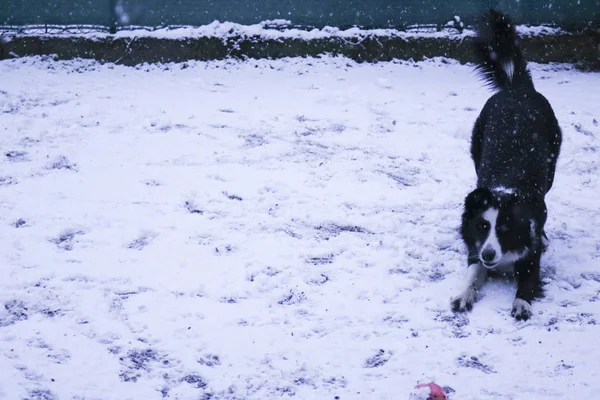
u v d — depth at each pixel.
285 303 3.41
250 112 5.09
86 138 4.65
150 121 4.89
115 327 3.24
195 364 3.10
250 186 4.22
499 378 3.06
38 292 3.39
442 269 3.66
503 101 3.89
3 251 3.62
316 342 3.22
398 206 4.11
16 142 4.59
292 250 3.73
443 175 4.44
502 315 3.38
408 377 3.06
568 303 3.45
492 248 3.43
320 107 5.21
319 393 3.00
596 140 4.83
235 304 3.39
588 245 3.82
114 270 3.55
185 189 4.16
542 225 3.54
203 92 5.43
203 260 3.64
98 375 3.04
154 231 3.80
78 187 4.13
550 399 2.97
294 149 4.63
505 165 3.68
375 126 4.96
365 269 3.63
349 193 4.21
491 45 4.09
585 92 5.57
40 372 3.03
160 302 3.38
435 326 3.31
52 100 5.18
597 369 3.10
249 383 3.04
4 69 5.78
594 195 4.26
